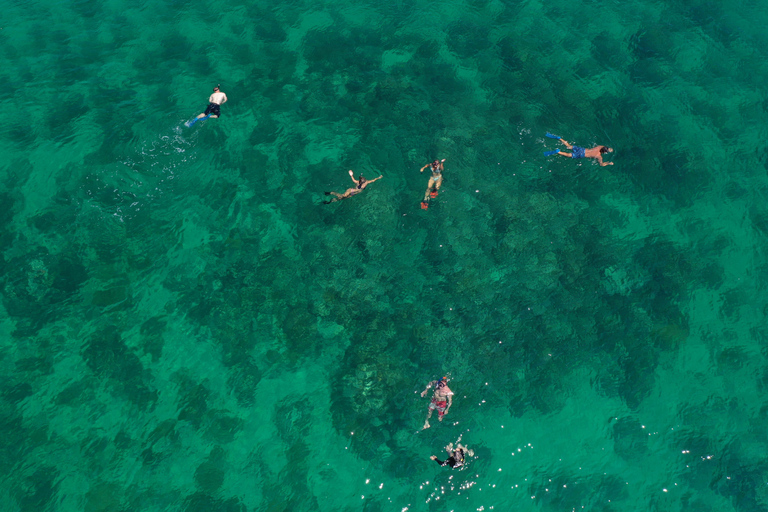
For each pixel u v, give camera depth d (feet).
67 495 44.68
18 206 57.72
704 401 51.83
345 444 48.73
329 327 54.03
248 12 78.07
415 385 51.06
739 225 61.67
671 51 76.43
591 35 77.82
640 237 60.18
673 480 48.16
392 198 60.13
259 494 46.16
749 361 53.88
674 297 56.85
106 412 48.55
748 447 49.70
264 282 55.93
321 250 57.72
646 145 66.13
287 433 49.01
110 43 73.51
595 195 62.18
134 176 60.13
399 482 47.29
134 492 45.37
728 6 82.74
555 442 49.52
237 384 51.13
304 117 66.33
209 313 54.24
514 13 80.23
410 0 81.15
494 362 52.49
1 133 62.90
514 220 59.41
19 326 51.72
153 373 50.88
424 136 64.49
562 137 65.26
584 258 58.23
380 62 72.49
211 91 68.03
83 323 52.54
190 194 60.03
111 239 56.54
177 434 48.29
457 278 56.44
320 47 73.77
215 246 57.72
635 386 52.31
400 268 56.95
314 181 61.52
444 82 70.49
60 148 61.57
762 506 46.73
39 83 68.08
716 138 67.77
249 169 62.23
